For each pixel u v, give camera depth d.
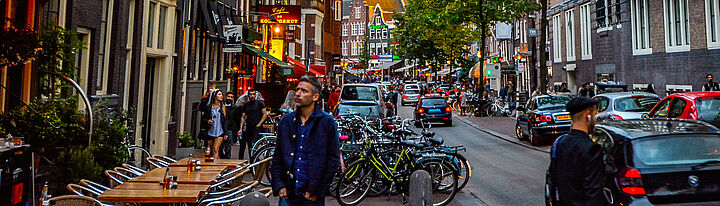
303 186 4.18
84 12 9.03
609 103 13.38
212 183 5.91
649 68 26.33
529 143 16.30
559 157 3.65
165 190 5.34
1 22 6.24
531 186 9.28
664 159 5.50
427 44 47.69
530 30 30.42
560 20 37.31
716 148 5.65
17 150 5.30
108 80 10.19
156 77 12.44
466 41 44.59
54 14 8.28
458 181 8.59
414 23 40.03
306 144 4.29
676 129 6.00
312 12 47.47
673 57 24.22
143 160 11.40
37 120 6.97
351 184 7.97
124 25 10.56
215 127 11.23
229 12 19.34
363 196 7.94
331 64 58.03
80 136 7.41
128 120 9.26
